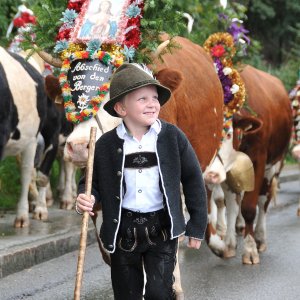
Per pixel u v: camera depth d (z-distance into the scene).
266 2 32.94
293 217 15.41
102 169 5.86
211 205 10.50
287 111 12.61
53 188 16.64
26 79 11.32
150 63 7.57
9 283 8.95
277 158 12.27
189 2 18.16
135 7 7.46
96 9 7.52
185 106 8.31
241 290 8.70
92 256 10.82
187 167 5.89
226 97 10.06
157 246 5.90
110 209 5.84
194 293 8.52
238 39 10.80
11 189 15.14
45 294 8.48
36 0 8.44
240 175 10.16
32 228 11.64
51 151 12.76
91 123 6.96
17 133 11.17
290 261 10.55
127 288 6.00
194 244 5.89
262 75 12.52
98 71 7.15
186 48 9.27
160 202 5.86
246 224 10.44
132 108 5.74
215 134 9.21
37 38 7.79
